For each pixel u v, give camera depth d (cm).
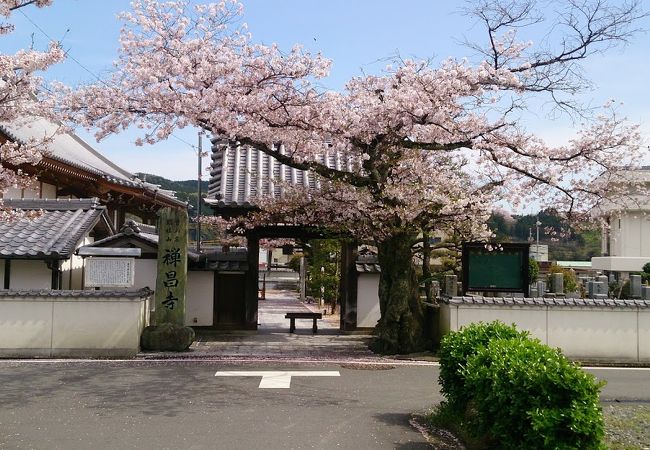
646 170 1912
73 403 884
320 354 1361
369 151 1384
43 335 1279
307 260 3177
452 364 761
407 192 1320
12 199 1702
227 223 1727
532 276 2523
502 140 1311
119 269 1412
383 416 834
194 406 874
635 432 719
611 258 3203
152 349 1344
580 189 1412
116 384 1018
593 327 1342
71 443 699
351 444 707
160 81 1207
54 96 1155
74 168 2100
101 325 1291
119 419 802
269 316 2297
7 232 1538
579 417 543
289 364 1226
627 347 1341
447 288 1655
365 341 1617
